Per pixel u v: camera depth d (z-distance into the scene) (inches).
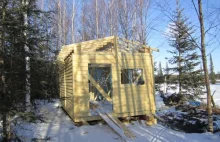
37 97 233.0
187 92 670.5
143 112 366.3
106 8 916.0
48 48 245.1
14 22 189.2
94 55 344.2
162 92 765.9
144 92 371.6
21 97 197.6
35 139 223.5
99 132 298.5
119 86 352.8
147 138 280.4
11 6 195.6
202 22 325.7
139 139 274.2
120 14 811.4
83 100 332.8
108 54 351.9
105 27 909.2
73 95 328.8
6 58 191.6
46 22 245.8
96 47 401.4
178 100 634.8
